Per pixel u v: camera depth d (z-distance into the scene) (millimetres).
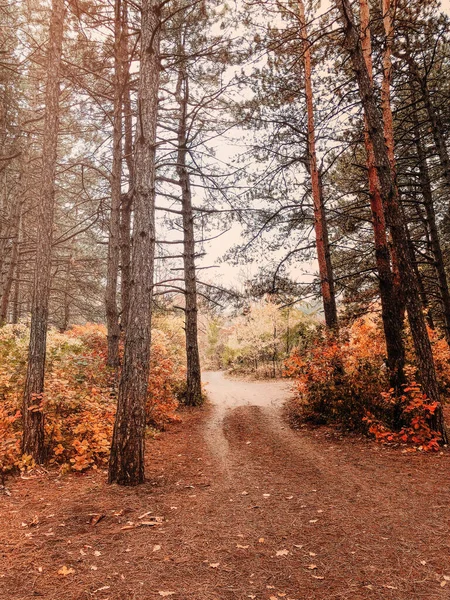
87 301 24594
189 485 5520
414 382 7594
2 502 4633
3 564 3232
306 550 3539
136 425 5527
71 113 13844
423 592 2838
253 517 4332
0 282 17141
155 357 11164
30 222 21516
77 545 3607
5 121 13844
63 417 6926
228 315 16328
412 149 13500
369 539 3699
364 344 9688
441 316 15383
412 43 10688
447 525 3902
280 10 10688
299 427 9680
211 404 14352
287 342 26047
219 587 2957
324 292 10953
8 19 13414
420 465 6012
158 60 6379
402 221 7715
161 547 3600
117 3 9070
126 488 5246
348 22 7641
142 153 5973
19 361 7805
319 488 5258
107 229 12523
